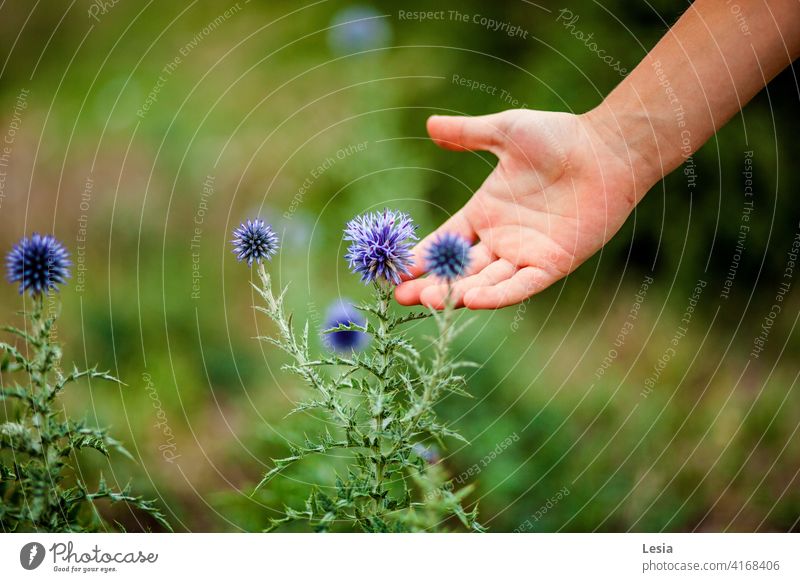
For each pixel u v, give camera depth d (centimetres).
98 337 554
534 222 376
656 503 429
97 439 241
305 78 848
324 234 638
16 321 561
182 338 577
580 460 459
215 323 605
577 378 576
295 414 409
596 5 695
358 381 250
